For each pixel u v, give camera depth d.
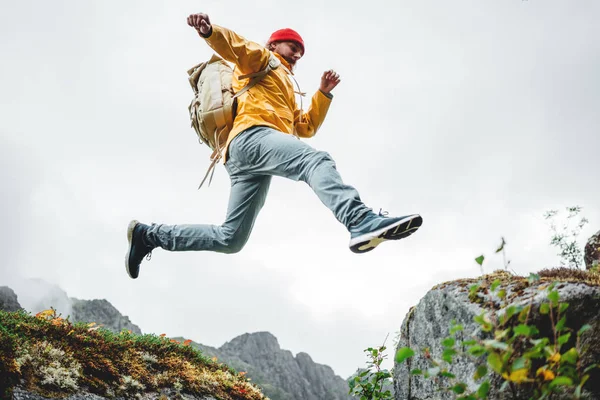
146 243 4.01
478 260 2.19
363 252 2.85
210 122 3.57
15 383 2.83
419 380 2.88
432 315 2.84
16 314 3.74
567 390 2.10
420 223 2.67
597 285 2.29
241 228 3.75
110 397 3.29
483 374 1.93
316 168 3.03
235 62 3.48
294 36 4.08
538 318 2.23
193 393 4.04
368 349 3.48
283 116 3.57
